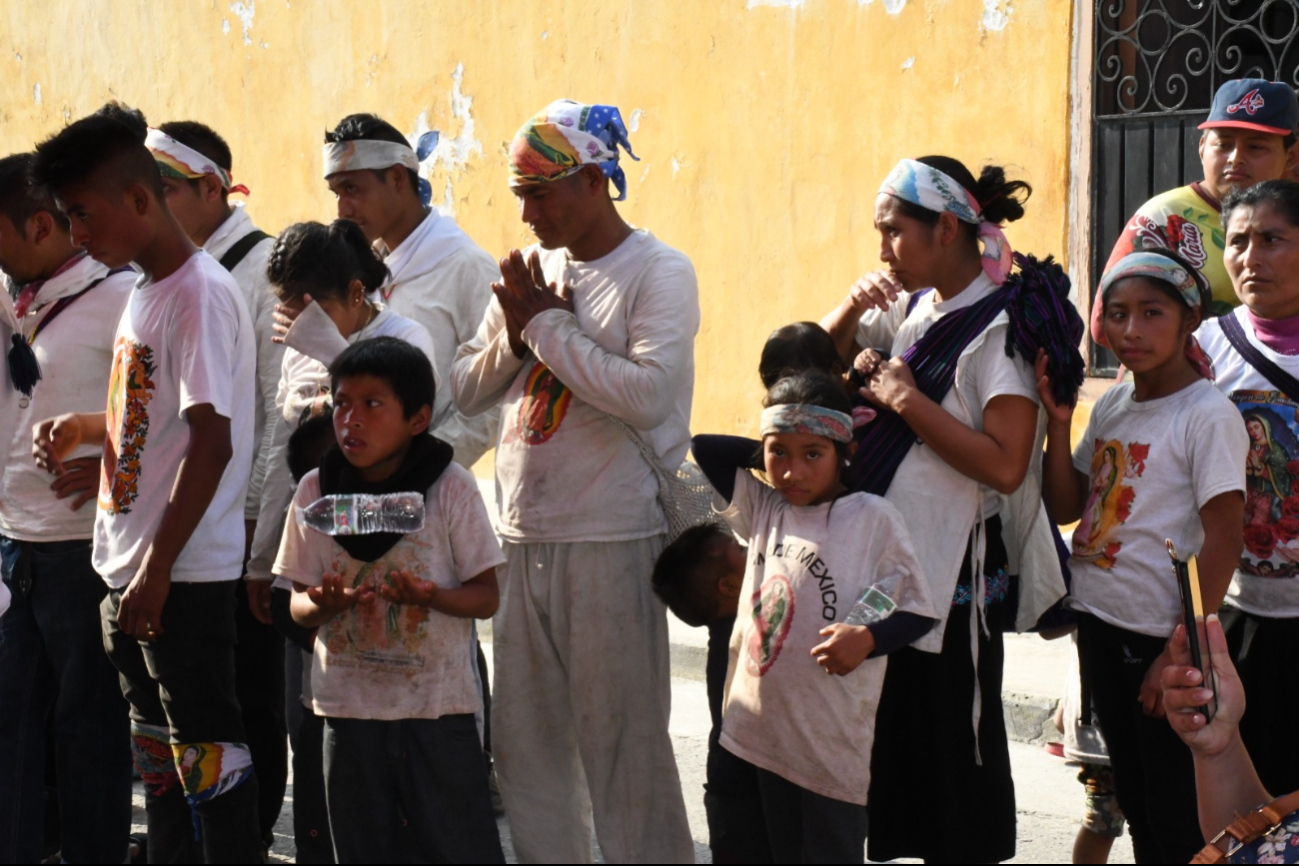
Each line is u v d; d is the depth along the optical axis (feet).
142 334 13.41
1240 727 13.33
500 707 13.39
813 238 25.71
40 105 38.11
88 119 13.33
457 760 12.60
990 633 12.26
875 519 11.75
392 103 31.27
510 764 13.39
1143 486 12.34
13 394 14.05
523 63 29.25
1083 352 23.15
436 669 12.52
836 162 25.34
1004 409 11.83
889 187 12.19
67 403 14.52
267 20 33.17
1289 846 9.72
